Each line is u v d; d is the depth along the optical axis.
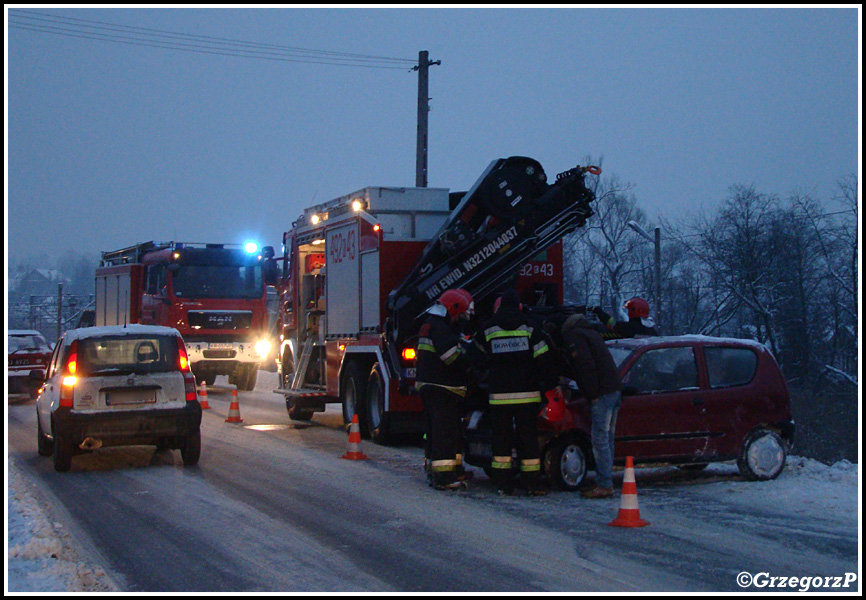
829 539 6.98
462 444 9.75
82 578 6.14
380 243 12.88
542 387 8.99
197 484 9.73
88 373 10.53
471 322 12.42
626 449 8.91
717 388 9.31
